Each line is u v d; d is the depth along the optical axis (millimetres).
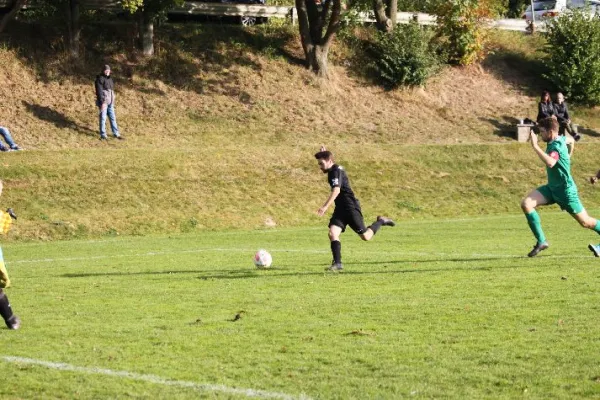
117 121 77875
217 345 19500
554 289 26359
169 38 88562
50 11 83875
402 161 74875
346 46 96250
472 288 27141
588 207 69125
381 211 66125
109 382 16453
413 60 92875
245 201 64875
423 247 42219
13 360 18312
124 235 57062
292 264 35938
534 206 33656
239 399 15148
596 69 97312
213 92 84938
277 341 19812
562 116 81125
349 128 85250
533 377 16266
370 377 16531
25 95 77500
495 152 78750
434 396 15219
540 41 108312
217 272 33656
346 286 28500
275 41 93750
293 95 87812
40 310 24922
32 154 64938
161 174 65750
